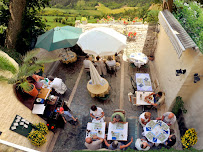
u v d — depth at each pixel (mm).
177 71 5605
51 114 6258
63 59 9383
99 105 7699
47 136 6336
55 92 8039
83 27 11594
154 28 8547
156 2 7426
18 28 8344
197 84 5750
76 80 8953
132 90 8203
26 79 5828
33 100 5781
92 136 5766
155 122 5934
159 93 6844
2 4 8383
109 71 9094
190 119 6523
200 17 6094
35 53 6355
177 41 5328
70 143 6520
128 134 6383
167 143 5527
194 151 4762
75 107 7699
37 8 9531
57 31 8492
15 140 4992
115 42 7621
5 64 4879
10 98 5031
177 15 6863
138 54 8906
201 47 5145
